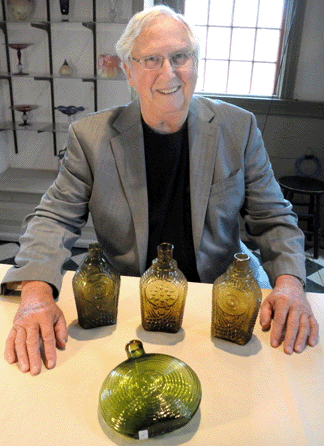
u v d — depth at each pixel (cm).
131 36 108
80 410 75
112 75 293
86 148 128
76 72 316
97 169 127
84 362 87
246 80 333
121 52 113
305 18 295
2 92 327
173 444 69
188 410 69
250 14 313
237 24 317
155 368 74
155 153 128
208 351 91
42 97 326
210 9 316
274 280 114
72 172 130
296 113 316
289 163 334
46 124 328
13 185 314
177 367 75
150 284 91
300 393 80
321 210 331
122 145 127
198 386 74
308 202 333
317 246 303
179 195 133
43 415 74
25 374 83
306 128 321
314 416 75
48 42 307
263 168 138
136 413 68
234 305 89
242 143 132
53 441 69
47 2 293
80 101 324
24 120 318
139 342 82
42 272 105
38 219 123
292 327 95
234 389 81
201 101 135
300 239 125
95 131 128
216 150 129
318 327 97
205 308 107
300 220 337
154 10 107
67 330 97
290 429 72
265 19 312
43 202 129
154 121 118
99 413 75
